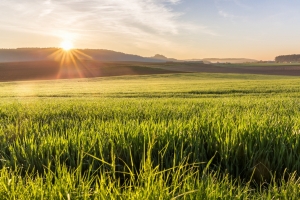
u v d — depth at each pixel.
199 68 147.12
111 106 9.16
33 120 6.05
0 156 3.19
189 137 3.20
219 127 3.50
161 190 1.86
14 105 10.04
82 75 112.31
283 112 7.00
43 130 4.36
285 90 30.55
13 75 114.06
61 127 4.52
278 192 2.13
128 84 56.94
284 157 2.87
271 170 2.66
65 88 49.47
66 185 2.00
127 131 3.47
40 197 1.85
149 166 2.17
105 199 1.81
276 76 85.06
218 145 3.12
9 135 4.16
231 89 33.97
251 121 3.97
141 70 121.19
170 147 3.02
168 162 2.84
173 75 89.69
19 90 45.84
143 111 6.93
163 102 11.59
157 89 38.59
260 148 2.90
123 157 2.96
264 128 3.53
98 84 60.59
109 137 3.23
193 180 2.15
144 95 28.84
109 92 35.16
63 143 3.16
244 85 42.22
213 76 85.25
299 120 4.16
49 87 54.31
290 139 3.10
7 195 1.90
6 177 2.22
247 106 9.10
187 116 5.90
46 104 10.48
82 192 1.91
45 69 129.00
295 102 10.98
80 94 33.81
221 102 11.32
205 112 6.03
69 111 7.66
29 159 2.89
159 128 3.52
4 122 5.91
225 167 2.86
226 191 2.02
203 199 1.84
